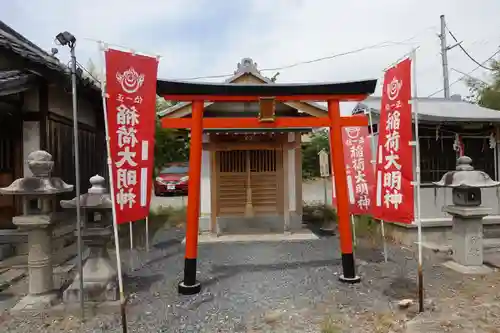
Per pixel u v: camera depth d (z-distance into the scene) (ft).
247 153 35.63
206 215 35.55
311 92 20.30
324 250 28.50
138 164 17.06
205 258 26.45
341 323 15.46
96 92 29.09
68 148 30.01
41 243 17.93
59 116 28.40
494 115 30.22
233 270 23.27
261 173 35.73
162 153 67.51
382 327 15.01
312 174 79.30
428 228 29.40
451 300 17.72
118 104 16.43
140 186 17.13
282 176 35.68
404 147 17.39
